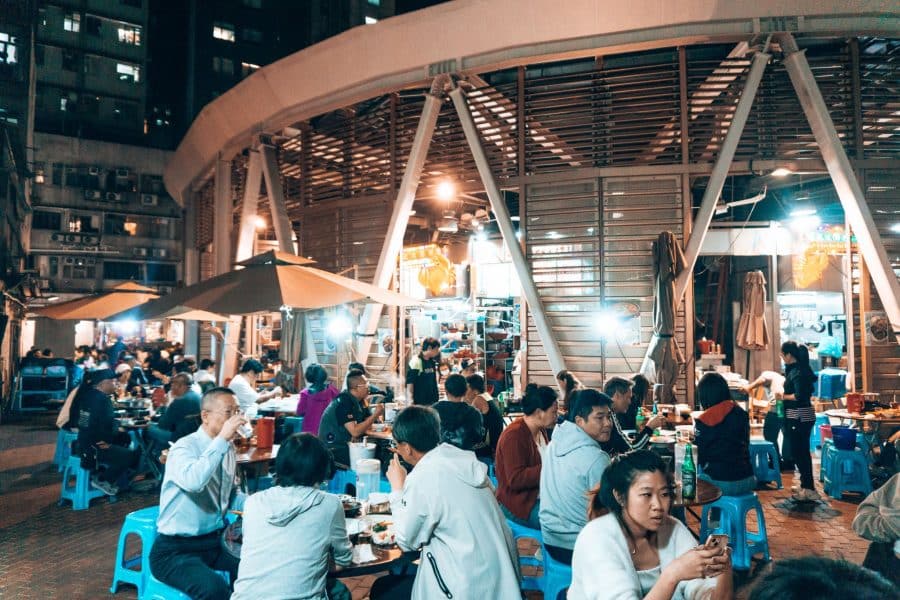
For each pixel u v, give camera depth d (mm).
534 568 5062
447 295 12555
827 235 12055
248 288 6109
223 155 14562
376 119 11227
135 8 37938
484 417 6582
